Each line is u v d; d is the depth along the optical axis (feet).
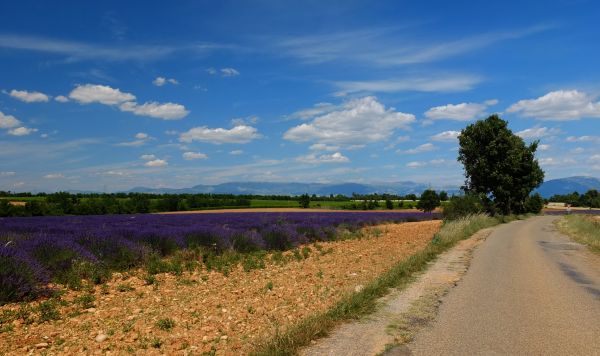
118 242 50.60
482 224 130.00
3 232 57.93
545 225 147.54
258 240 68.64
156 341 23.07
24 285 32.68
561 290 35.86
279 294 35.42
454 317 27.12
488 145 183.32
